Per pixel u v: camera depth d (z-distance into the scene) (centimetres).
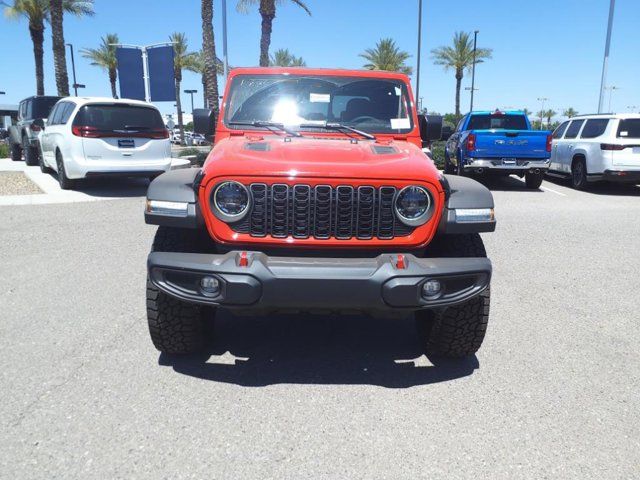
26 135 1686
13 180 1349
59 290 542
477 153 1342
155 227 833
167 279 336
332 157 361
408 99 484
